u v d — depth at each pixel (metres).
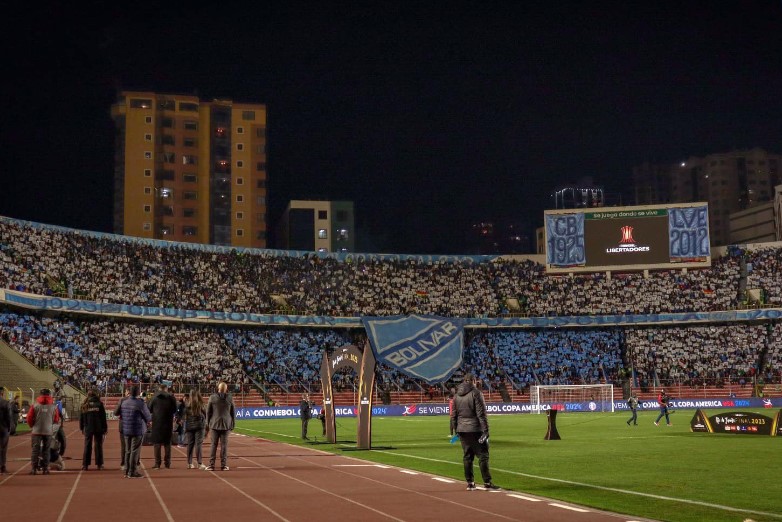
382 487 18.39
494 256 95.25
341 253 92.94
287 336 83.75
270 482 19.55
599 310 88.88
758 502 16.36
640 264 89.00
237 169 133.12
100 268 77.06
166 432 23.44
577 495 17.36
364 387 31.97
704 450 29.80
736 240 129.88
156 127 129.88
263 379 76.31
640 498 16.86
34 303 66.69
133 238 82.62
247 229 132.38
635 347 86.56
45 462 21.81
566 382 82.31
